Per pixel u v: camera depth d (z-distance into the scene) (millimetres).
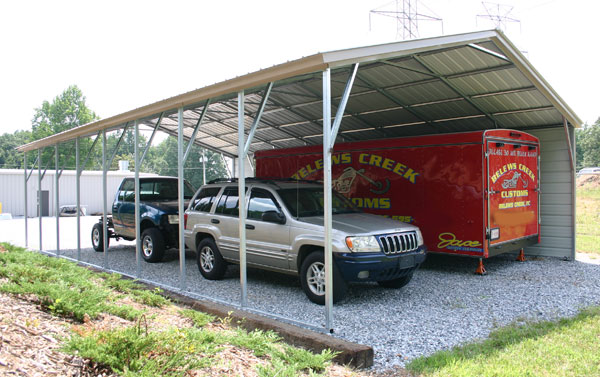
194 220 9383
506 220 9695
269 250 7859
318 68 5746
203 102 8586
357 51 5973
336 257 6793
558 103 10055
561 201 11148
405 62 8773
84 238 17922
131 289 7090
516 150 10117
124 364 3418
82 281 5965
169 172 71188
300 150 12328
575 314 6480
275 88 10242
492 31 7867
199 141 17078
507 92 10086
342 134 14359
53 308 4371
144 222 11586
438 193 9633
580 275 9125
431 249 9750
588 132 61562
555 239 11250
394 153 10328
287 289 8102
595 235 15398
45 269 6543
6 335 3537
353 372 4457
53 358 3340
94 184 34000
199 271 9484
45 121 72500
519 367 4516
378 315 6465
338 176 11359
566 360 4707
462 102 10891
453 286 8266
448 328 5902
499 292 7785
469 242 9227
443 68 9086
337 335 5621
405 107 11445
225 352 4211
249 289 8125
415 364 4645
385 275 7062
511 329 5758
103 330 3898
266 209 8094
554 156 11273
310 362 4246
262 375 3709
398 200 10234
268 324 5598
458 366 4574
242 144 6887
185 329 4258
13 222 26125
